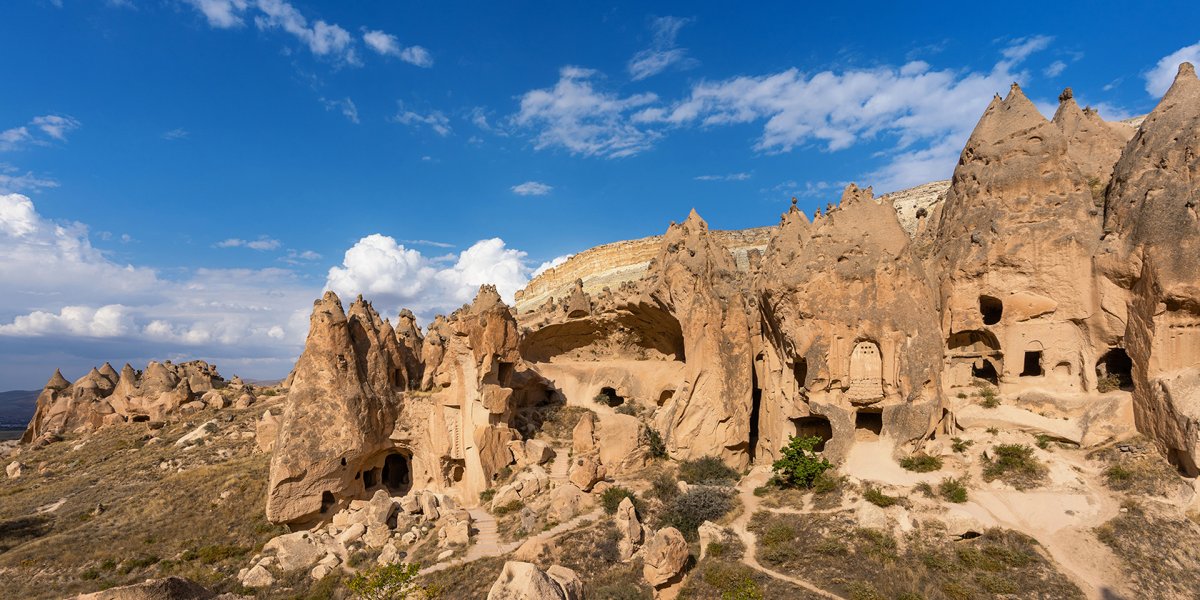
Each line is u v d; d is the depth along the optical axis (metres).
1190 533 29.30
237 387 90.50
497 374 49.59
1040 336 40.22
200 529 45.81
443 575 33.19
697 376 45.22
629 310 60.38
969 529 30.84
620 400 61.16
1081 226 39.69
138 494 53.00
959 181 46.09
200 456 61.38
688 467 43.28
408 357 63.97
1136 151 38.88
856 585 28.12
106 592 14.11
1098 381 39.09
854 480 36.16
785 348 43.09
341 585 35.16
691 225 53.09
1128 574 27.81
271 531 44.81
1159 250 34.88
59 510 52.72
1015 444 36.78
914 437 37.69
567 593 23.97
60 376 87.81
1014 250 40.81
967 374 42.69
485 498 43.94
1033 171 41.50
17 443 82.75
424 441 49.72
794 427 43.25
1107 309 37.75
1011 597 26.72
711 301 46.06
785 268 42.69
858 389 39.84
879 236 41.28
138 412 78.75
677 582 30.09
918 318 39.25
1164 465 33.38
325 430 45.03
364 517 42.50
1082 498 32.59
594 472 41.34
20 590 36.91
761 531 34.22
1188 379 33.56
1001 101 45.38
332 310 48.00
